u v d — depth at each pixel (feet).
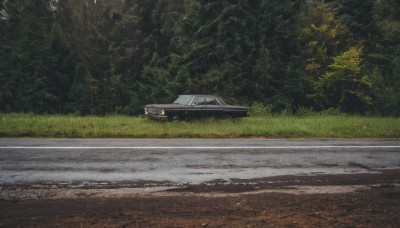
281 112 73.15
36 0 101.91
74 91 95.14
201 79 80.79
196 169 20.79
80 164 21.52
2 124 39.55
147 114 49.39
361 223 12.69
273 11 84.07
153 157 24.08
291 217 13.20
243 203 14.79
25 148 26.76
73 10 107.14
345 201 15.23
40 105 90.84
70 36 103.24
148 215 13.21
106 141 31.37
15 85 92.32
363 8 98.78
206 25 81.51
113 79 95.66
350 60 79.25
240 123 47.24
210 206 14.34
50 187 16.74
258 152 26.71
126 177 18.75
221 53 79.05
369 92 82.89
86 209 13.78
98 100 96.32
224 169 20.90
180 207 14.17
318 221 12.82
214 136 36.78
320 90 83.35
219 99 50.29
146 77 95.25
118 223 12.35
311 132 39.27
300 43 90.74
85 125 41.32
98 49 106.01
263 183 18.03
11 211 13.44
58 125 40.37
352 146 30.48
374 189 17.21
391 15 112.06
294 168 21.45
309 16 99.04
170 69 86.22
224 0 80.07
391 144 32.01
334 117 62.90
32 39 96.17
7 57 96.78
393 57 96.37
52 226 12.02
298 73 83.10
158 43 100.42
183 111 47.16
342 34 95.71
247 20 81.56
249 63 81.15
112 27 108.47
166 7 100.01
